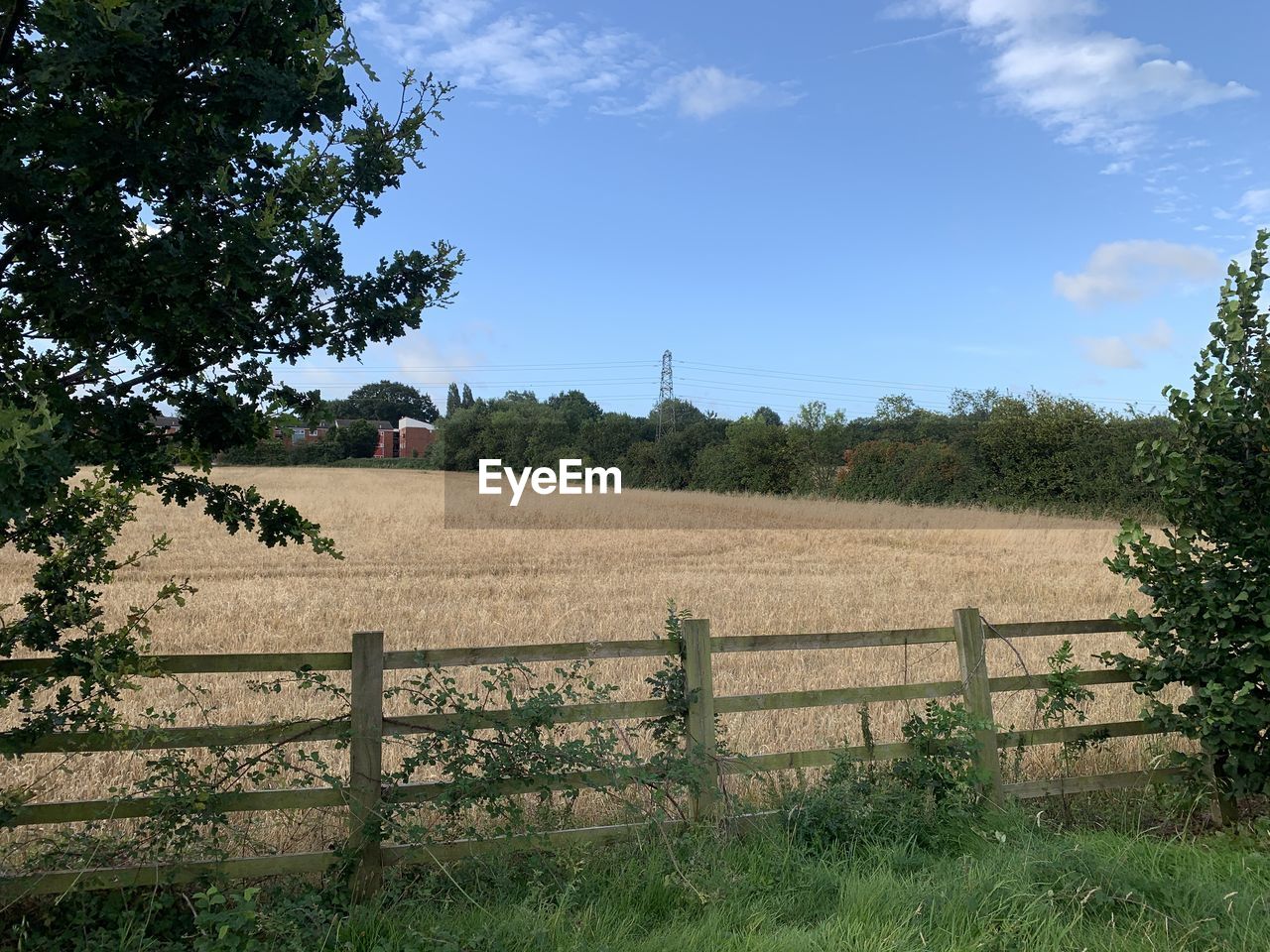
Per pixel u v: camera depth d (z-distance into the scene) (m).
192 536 25.69
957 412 52.31
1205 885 4.72
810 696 5.78
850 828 5.37
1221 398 5.73
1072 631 6.41
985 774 5.77
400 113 4.06
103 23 2.63
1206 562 5.94
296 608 14.27
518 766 4.95
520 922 4.19
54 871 4.24
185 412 3.86
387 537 27.55
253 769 5.81
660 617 14.13
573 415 65.44
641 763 5.41
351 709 4.82
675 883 4.72
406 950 3.93
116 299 3.33
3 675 4.22
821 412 54.31
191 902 4.38
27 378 3.38
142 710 7.98
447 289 4.15
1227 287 6.02
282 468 67.19
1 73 3.10
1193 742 7.24
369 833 4.64
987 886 4.61
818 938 4.19
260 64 2.99
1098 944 4.15
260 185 3.41
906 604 16.02
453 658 5.11
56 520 3.93
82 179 3.11
